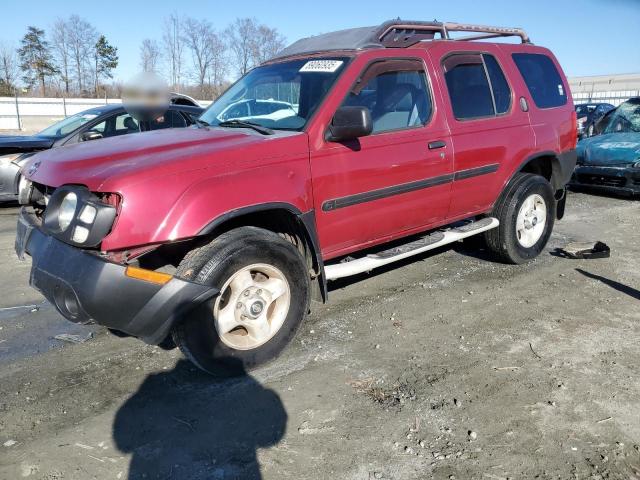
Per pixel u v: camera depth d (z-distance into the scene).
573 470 2.57
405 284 5.05
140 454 2.70
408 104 4.32
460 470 2.57
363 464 2.62
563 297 4.70
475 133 4.75
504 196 5.22
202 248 3.20
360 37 4.33
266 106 4.17
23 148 8.20
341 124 3.57
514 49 5.43
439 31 4.84
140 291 2.91
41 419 2.98
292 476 2.54
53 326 4.21
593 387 3.27
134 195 2.92
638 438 2.80
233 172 3.24
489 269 5.45
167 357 3.67
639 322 4.19
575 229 7.16
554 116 5.61
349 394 3.21
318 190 3.66
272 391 3.24
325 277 3.80
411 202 4.33
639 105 10.05
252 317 3.37
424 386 3.29
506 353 3.70
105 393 3.24
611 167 8.87
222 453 2.71
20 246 3.58
